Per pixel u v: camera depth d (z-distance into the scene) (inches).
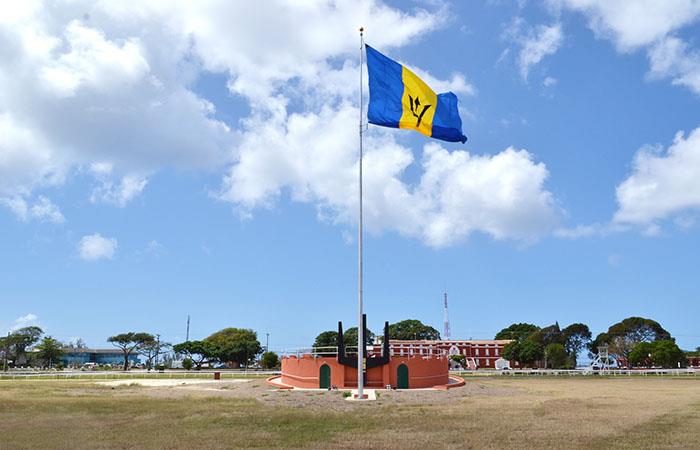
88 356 7091.5
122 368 5620.1
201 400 1582.2
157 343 5521.7
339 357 2192.4
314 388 2176.4
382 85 1528.1
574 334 6245.1
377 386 2185.0
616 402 1556.3
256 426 1056.2
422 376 2220.7
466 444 861.8
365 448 828.6
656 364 4913.9
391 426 1064.8
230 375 3486.7
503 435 948.6
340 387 2159.2
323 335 6141.7
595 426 1053.2
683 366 4977.9
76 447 816.3
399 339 7096.5
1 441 862.5
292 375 2297.0
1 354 5467.5
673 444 853.8
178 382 2603.3
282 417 1192.2
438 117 1499.8
